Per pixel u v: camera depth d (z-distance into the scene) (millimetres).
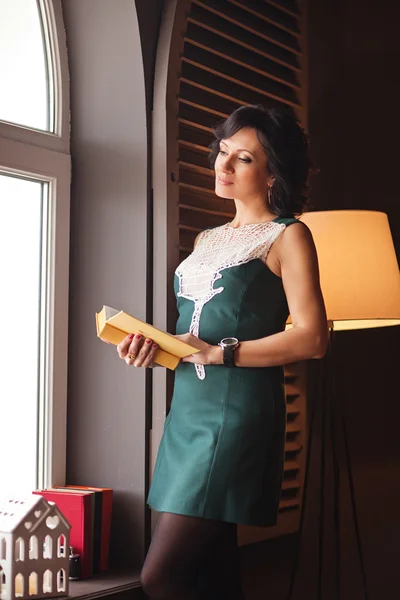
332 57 3207
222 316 1910
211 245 2057
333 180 3184
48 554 1979
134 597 2137
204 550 1867
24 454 2361
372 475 3166
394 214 3268
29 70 2438
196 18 2512
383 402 3227
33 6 2459
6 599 1886
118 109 2408
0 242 2320
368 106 3293
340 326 2652
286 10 2928
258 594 2568
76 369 2443
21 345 2369
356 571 2875
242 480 1857
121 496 2322
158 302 2316
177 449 1935
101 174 2432
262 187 2043
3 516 1954
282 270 1934
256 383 1901
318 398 3023
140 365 1877
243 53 2725
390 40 3299
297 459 2855
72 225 2482
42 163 2373
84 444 2408
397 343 3271
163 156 2340
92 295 2424
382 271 2320
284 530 2762
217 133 2094
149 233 2344
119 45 2400
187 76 2480
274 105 2836
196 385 1934
